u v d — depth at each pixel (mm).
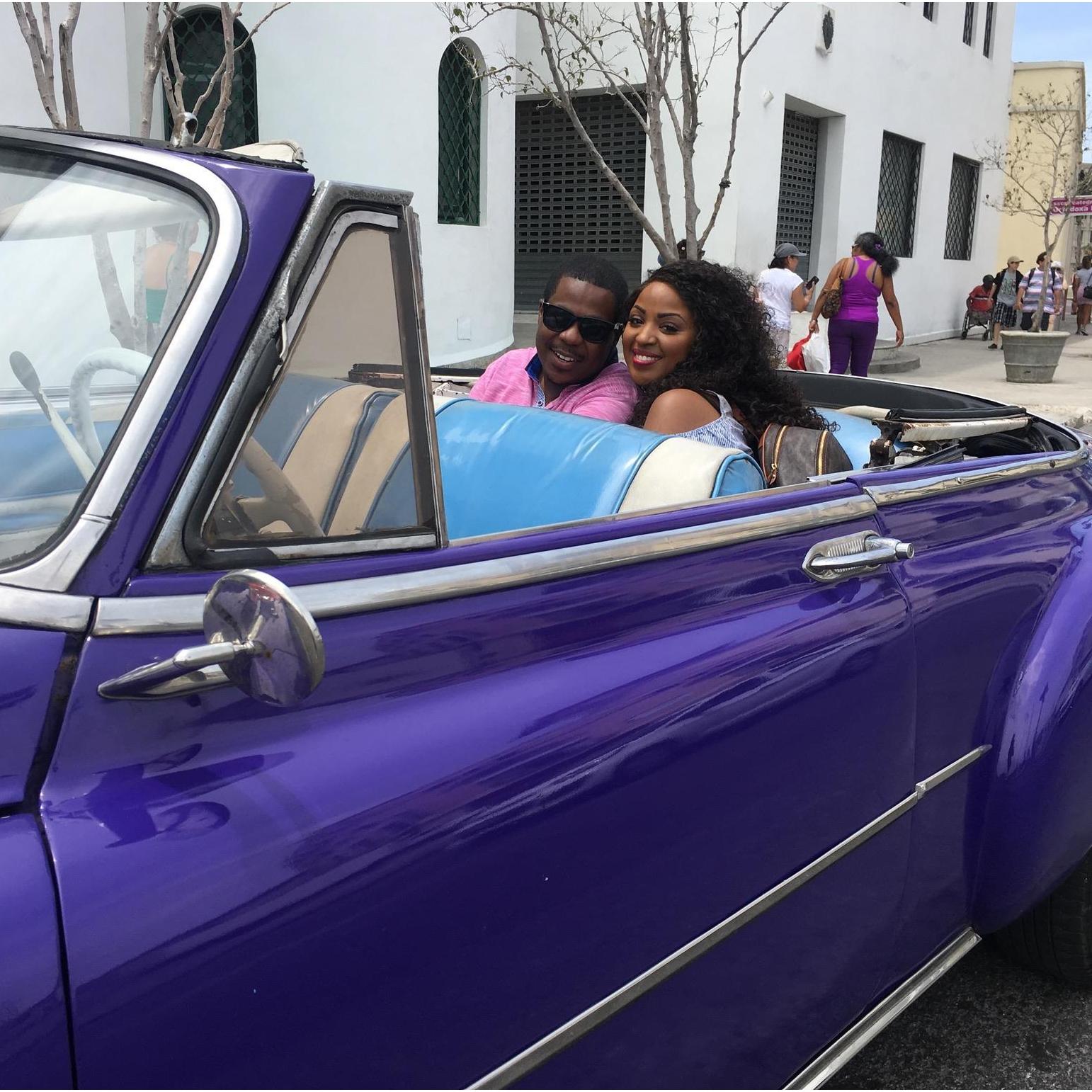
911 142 15922
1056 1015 2441
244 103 8477
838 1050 1735
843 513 1724
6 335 1146
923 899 1912
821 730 1563
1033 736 2020
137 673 936
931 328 17750
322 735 1071
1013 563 2068
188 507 1005
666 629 1422
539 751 1191
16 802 914
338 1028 1005
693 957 1389
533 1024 1191
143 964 890
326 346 1106
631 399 2588
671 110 6270
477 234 10031
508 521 1859
